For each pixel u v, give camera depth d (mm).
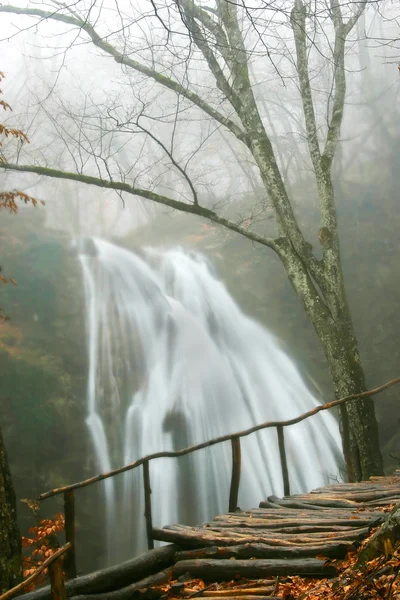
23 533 19031
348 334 12844
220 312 30016
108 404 23844
